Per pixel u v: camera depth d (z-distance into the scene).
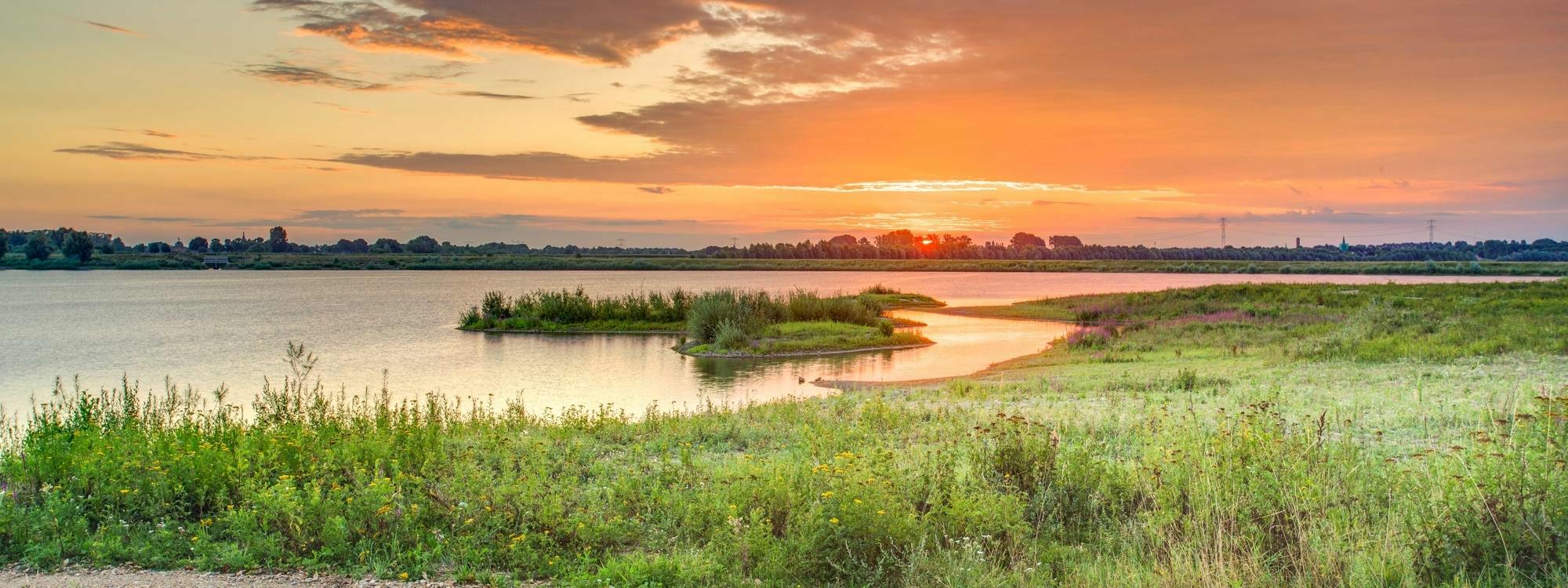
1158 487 7.82
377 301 79.56
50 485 8.46
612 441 13.36
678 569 6.57
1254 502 7.14
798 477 8.10
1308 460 7.74
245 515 7.50
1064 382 20.98
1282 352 25.67
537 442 11.57
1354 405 14.05
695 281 140.00
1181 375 19.61
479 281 142.12
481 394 26.56
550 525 7.63
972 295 86.38
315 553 7.13
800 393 25.95
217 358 36.06
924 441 11.87
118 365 33.81
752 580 6.57
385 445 9.98
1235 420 9.70
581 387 27.95
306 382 29.55
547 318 51.03
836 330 41.69
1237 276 152.00
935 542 7.01
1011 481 8.32
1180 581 6.11
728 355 36.72
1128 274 167.50
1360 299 44.12
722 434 13.77
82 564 7.10
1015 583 6.41
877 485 7.32
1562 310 31.00
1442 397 14.60
